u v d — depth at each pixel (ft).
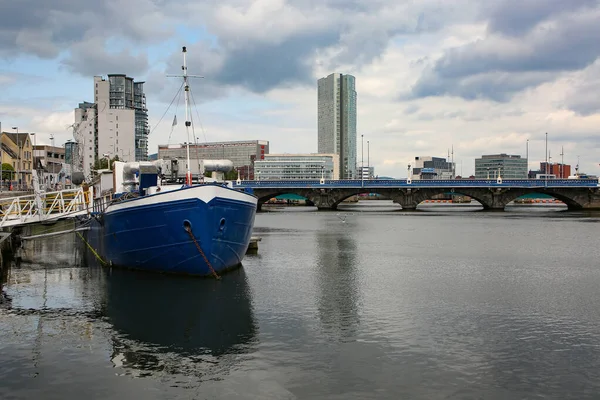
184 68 127.95
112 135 553.64
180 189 113.29
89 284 118.52
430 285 119.34
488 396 58.34
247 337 78.84
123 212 125.59
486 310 95.50
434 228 287.69
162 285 116.16
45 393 59.82
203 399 57.98
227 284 117.39
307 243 208.54
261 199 547.08
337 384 61.36
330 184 525.75
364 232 261.44
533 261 158.81
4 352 73.15
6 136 489.26
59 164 552.00
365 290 113.19
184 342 76.89
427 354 71.20
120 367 67.36
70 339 79.00
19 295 109.09
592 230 273.75
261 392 59.47
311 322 86.94
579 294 109.91
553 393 59.16
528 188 523.29
